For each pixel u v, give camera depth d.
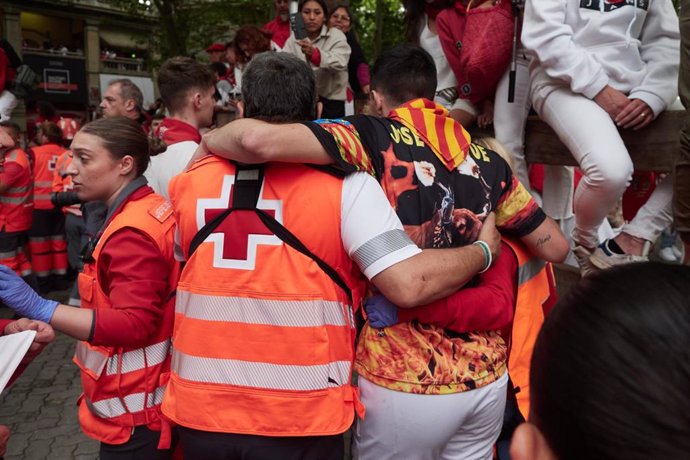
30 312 1.81
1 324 1.84
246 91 1.73
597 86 2.34
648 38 2.49
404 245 1.60
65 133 12.12
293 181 1.63
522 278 2.07
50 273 7.31
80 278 2.11
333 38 4.89
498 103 2.92
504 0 2.76
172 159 2.99
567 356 0.53
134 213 2.01
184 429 1.71
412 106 1.86
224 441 1.63
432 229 1.74
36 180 7.03
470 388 1.71
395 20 16.05
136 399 2.02
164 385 2.05
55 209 7.19
